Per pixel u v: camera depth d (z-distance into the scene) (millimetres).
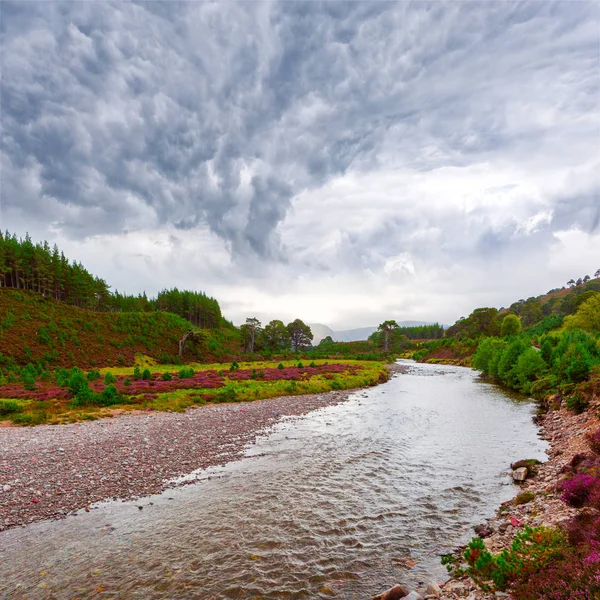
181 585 8438
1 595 8211
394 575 8625
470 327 123312
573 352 33469
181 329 118938
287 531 10906
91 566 9305
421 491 13828
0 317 81312
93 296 125562
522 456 17953
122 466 17016
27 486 14461
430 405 34531
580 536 7020
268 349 146250
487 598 6734
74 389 35188
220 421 27484
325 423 27062
